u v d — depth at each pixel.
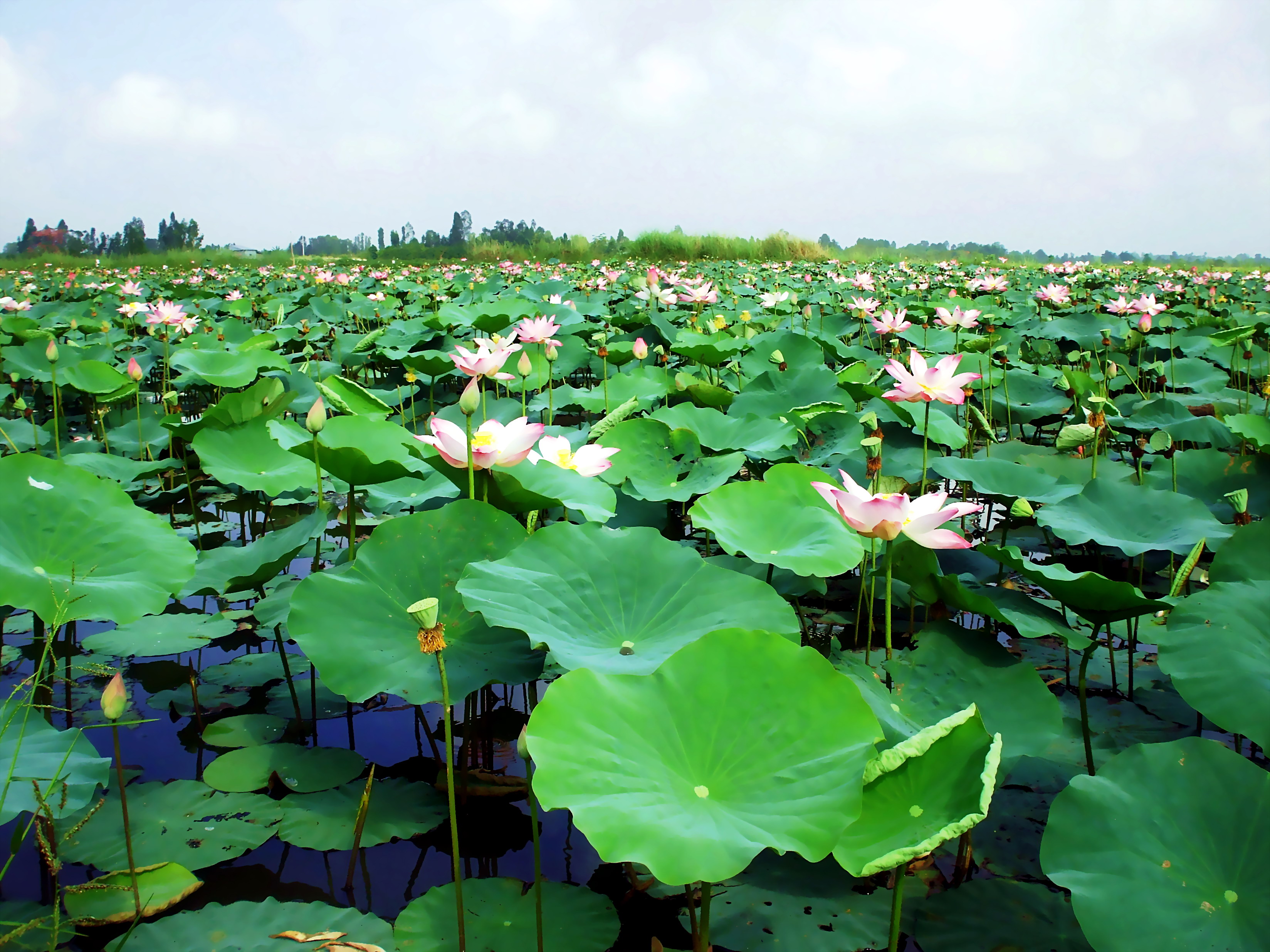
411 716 2.84
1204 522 2.97
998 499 4.05
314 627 2.18
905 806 1.61
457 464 2.59
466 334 8.91
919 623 3.39
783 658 1.74
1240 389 7.05
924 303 11.69
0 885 1.94
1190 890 1.54
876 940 1.80
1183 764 1.70
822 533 2.66
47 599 2.27
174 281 20.98
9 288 18.16
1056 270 19.52
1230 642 2.02
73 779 1.83
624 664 1.91
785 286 16.47
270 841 2.15
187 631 3.09
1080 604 2.36
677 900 1.94
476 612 1.98
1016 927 1.80
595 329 8.54
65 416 7.18
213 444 4.07
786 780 1.59
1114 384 7.71
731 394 5.40
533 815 1.66
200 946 1.71
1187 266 30.00
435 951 1.73
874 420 3.65
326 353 9.97
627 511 3.93
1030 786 2.35
